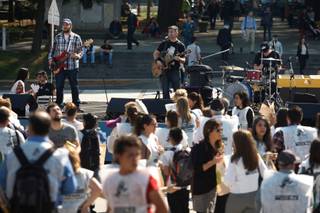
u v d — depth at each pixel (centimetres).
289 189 1780
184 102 2531
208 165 2048
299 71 7075
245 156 1883
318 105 3388
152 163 2138
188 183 2095
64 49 4188
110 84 6500
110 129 3106
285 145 2272
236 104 2727
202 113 2617
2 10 10069
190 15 8594
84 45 4234
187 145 2258
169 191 1970
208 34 8756
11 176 1528
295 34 8869
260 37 8444
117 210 1441
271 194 1788
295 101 4050
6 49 7481
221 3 9638
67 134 2164
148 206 1435
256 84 4503
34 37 7175
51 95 3903
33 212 1499
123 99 3578
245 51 7512
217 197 2056
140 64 7019
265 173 1811
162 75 4106
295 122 2286
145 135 2158
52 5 4531
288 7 10388
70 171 1547
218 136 2052
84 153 2375
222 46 7050
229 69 4753
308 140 2270
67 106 2423
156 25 8619
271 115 2655
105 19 8800
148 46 7794
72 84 4247
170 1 8688
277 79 4391
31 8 9475
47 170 1513
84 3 8519
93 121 2405
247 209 1912
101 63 6881
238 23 9756
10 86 6494
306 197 1780
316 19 9694
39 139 1543
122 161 1432
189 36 7269
